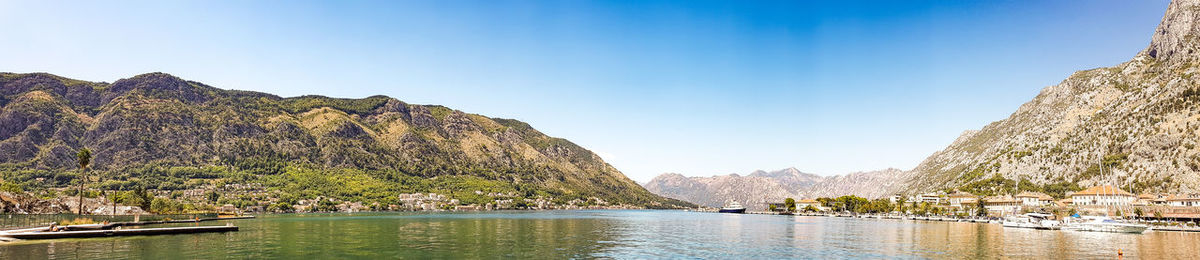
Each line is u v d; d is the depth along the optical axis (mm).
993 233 153000
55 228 107750
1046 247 109750
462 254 92250
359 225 169750
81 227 116062
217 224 159750
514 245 108188
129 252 84562
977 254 97312
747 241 122438
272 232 131125
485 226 173125
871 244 115625
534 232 146375
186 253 85688
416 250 96500
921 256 94375
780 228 181375
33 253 81375
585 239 124188
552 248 103562
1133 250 105375
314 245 101438
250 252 88938
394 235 128375
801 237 135750
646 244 113562
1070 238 133500
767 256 93812
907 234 148500
